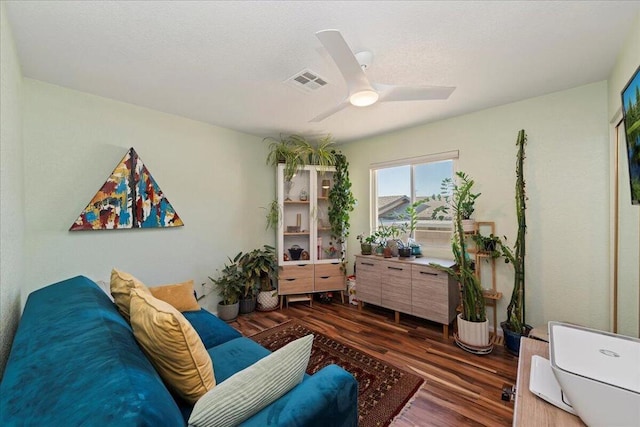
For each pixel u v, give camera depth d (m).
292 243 3.96
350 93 1.66
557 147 2.40
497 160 2.73
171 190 2.90
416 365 2.22
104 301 1.34
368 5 1.36
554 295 2.43
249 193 3.66
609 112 2.12
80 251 2.31
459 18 1.46
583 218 2.29
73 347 0.84
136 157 2.60
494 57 1.84
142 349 1.03
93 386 0.66
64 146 2.23
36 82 2.10
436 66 1.95
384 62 1.89
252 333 2.85
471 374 2.09
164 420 0.63
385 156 3.68
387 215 3.77
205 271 3.20
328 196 4.01
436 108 2.76
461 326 2.50
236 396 0.86
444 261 3.01
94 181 2.38
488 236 2.78
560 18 1.46
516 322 2.40
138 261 2.65
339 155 3.96
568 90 2.34
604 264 2.21
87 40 1.63
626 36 1.61
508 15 1.44
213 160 3.26
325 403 0.99
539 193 2.49
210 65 1.93
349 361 2.29
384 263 3.20
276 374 0.99
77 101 2.29
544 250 2.48
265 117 2.99
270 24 1.50
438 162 3.25
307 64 1.92
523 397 0.80
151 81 2.15
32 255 2.08
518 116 2.60
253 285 3.43
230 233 3.45
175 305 2.13
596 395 0.64
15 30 1.52
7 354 1.33
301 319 3.24
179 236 2.96
